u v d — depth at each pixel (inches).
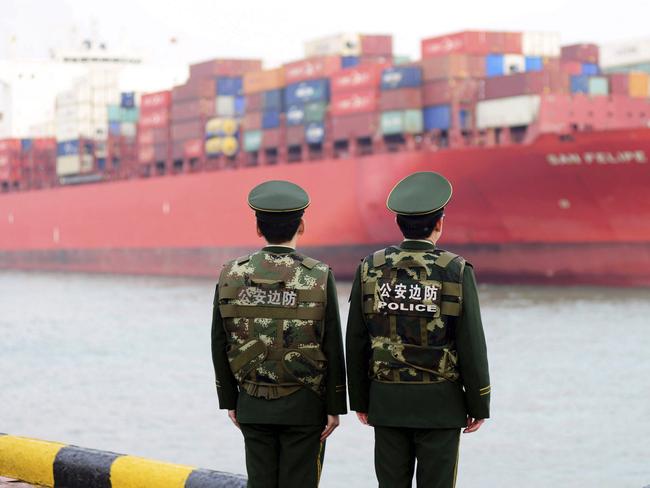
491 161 1445.6
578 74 1563.7
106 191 2413.9
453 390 184.7
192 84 2123.5
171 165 2209.6
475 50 1585.9
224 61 2096.5
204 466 555.8
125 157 2476.6
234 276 191.2
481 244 1528.1
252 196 190.7
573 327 1107.3
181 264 2199.8
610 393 745.6
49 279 2311.8
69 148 2546.8
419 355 182.9
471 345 181.9
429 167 1539.1
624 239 1362.0
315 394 189.6
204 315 1380.4
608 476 522.6
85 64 3132.4
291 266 188.5
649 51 1673.2
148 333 1190.3
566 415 675.4
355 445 607.5
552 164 1374.3
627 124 1505.9
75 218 2532.0
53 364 951.6
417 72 1604.3
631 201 1327.5
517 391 767.7
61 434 640.4
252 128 1959.9
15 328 1282.0
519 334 1065.5
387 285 184.9
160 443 611.5
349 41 1870.1
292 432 190.9
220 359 195.8
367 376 191.2
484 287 1535.4
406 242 187.8
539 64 1619.1
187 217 2151.8
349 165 1701.5
